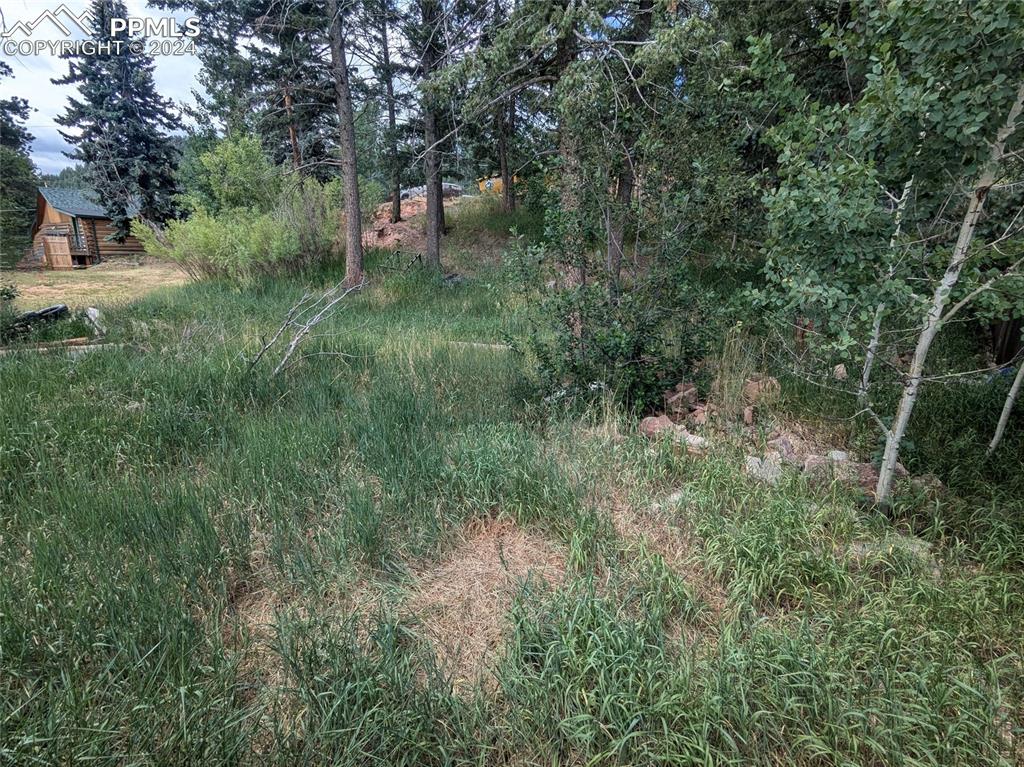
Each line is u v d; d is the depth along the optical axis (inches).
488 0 323.3
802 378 191.2
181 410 171.8
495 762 72.4
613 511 127.8
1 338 269.1
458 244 669.9
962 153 105.6
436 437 159.6
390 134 630.5
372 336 285.4
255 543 112.8
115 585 95.3
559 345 193.5
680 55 189.0
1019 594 96.2
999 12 87.1
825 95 283.9
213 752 68.6
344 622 90.0
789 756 69.4
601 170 185.5
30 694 75.8
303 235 511.2
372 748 72.2
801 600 97.8
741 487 131.0
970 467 140.8
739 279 378.3
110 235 1069.8
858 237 114.0
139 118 1020.5
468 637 93.0
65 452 147.3
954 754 69.7
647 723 73.0
